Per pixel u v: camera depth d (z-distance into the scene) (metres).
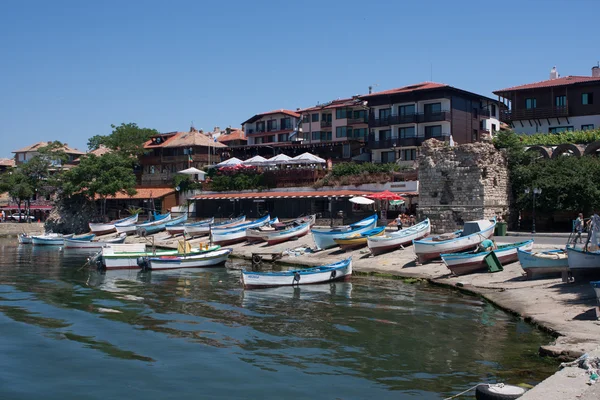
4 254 62.50
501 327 22.77
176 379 17.56
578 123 70.25
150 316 26.70
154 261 45.22
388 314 26.27
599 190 48.72
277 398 15.87
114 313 27.48
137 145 105.62
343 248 49.31
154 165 104.81
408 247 46.22
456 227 50.03
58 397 16.31
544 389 12.70
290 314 26.83
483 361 18.31
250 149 98.19
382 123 83.94
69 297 32.38
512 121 74.81
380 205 66.75
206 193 84.81
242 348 20.84
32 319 26.11
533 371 16.80
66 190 88.94
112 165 90.88
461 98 81.62
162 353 20.33
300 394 16.09
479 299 29.52
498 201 50.91
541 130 73.12
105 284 37.88
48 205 115.56
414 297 30.72
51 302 30.67
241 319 25.83
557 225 53.09
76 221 92.25
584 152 53.59
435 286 34.50
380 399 15.46
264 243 59.66
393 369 17.98
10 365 19.11
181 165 101.06
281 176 77.19
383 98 84.50
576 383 13.12
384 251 45.84
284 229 59.12
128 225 79.94
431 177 52.12
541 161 53.00
